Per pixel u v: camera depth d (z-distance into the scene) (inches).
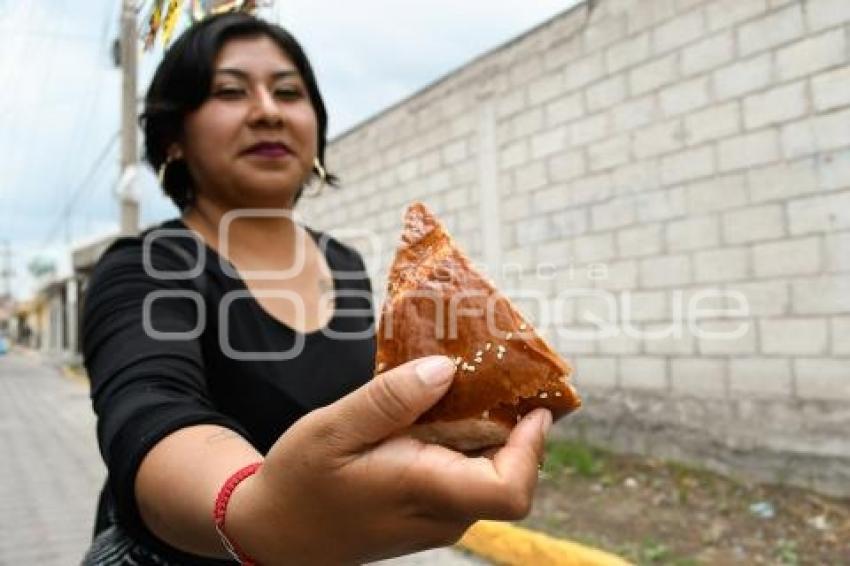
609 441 227.0
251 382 50.6
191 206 59.9
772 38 181.5
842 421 169.3
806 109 174.9
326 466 26.5
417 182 307.0
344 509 27.1
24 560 181.9
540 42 247.3
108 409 37.3
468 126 278.8
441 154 293.0
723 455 195.0
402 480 26.5
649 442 214.8
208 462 31.7
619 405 223.9
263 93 54.7
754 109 185.8
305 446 26.7
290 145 56.1
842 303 168.7
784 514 166.9
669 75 206.5
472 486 26.5
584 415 235.3
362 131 342.0
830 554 145.4
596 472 210.8
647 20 212.2
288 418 52.1
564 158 239.8
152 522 33.6
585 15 230.8
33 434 388.8
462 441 32.5
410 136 309.9
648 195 213.6
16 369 1021.2
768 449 184.7
